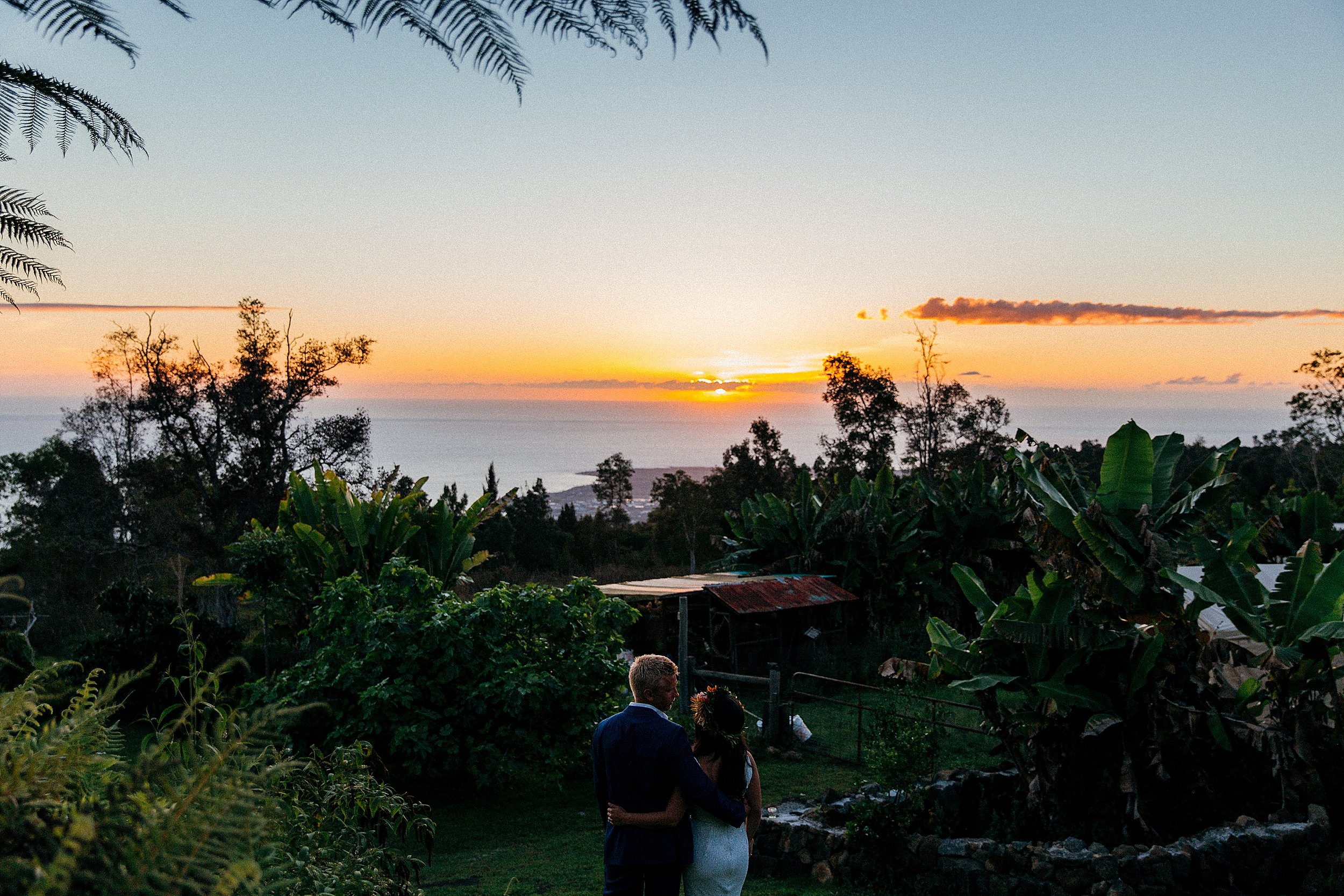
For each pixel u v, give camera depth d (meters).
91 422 43.62
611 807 4.14
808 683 19.88
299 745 11.09
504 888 8.59
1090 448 42.00
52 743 1.17
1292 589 8.94
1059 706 8.61
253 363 42.41
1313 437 60.06
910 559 26.33
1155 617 8.92
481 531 66.81
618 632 13.78
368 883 2.71
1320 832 7.93
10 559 45.38
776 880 8.95
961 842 8.23
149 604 16.50
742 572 28.44
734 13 1.63
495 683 11.38
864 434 61.06
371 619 11.55
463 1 1.50
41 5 1.45
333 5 1.52
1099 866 7.72
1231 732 8.80
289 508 19.27
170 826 1.01
